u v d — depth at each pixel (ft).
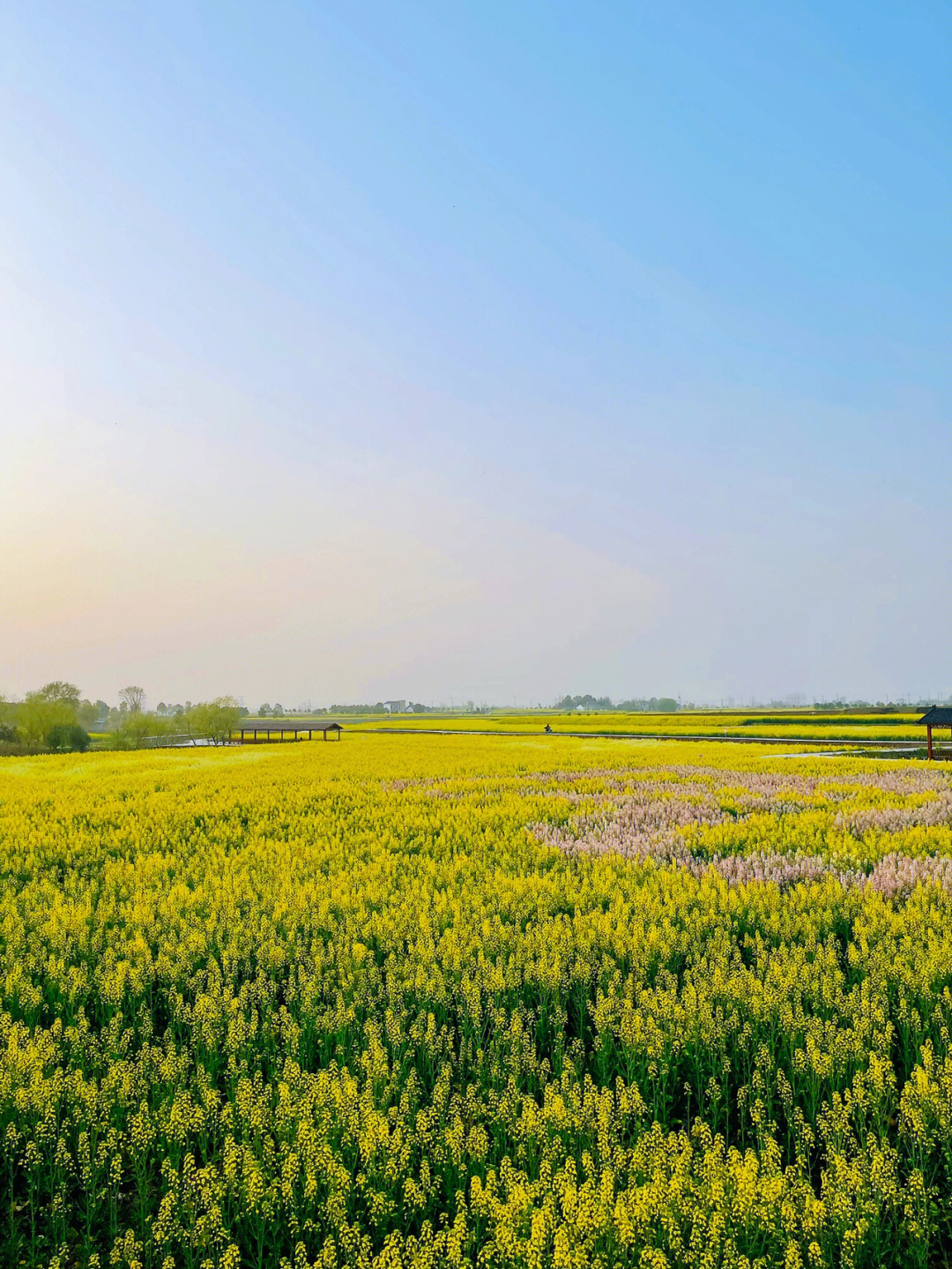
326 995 28.02
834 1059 21.77
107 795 94.17
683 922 34.37
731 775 106.93
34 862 52.95
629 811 69.92
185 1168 17.88
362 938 33.99
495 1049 23.81
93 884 45.14
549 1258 15.26
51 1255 18.24
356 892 40.60
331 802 82.79
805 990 26.20
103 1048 24.79
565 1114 18.88
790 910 35.12
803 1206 16.28
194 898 39.65
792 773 109.29
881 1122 20.13
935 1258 17.87
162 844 58.70
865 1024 23.20
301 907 37.17
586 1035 26.86
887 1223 17.76
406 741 269.85
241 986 28.27
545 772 117.80
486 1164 19.36
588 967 27.99
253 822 69.87
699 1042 23.44
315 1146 18.28
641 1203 15.78
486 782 101.04
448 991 27.91
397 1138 18.45
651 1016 24.35
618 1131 20.62
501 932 31.83
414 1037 24.34
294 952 31.63
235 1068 23.04
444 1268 15.67
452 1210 18.58
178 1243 17.92
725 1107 22.76
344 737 325.01
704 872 43.68
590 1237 15.48
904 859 45.42
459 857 49.52
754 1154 17.12
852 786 88.74
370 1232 17.84
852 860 47.06
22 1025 24.95
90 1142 19.77
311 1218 17.66
